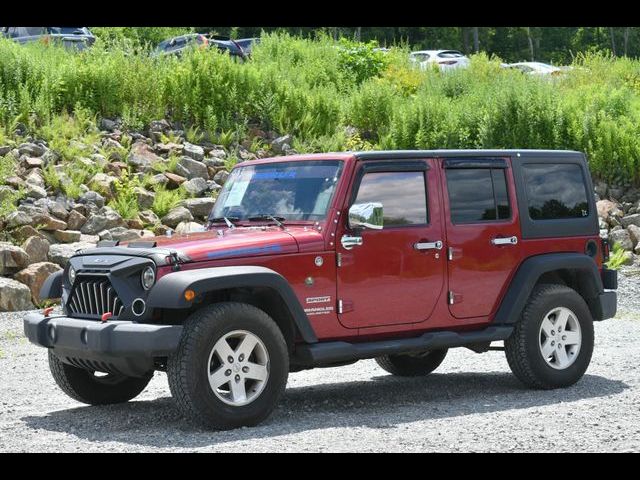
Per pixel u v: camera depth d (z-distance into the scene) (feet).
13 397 27.27
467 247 26.09
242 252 22.62
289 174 25.43
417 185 25.49
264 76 65.72
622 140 66.39
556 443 20.24
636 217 62.23
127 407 25.52
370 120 67.46
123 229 49.26
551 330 27.48
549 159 28.43
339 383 29.58
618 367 31.07
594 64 87.81
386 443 20.30
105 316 22.00
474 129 66.18
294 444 20.24
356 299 24.13
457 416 23.52
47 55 64.39
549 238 27.94
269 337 22.29
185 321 21.77
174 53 69.21
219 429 21.76
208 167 57.36
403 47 88.02
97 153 55.42
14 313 41.22
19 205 48.96
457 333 26.00
